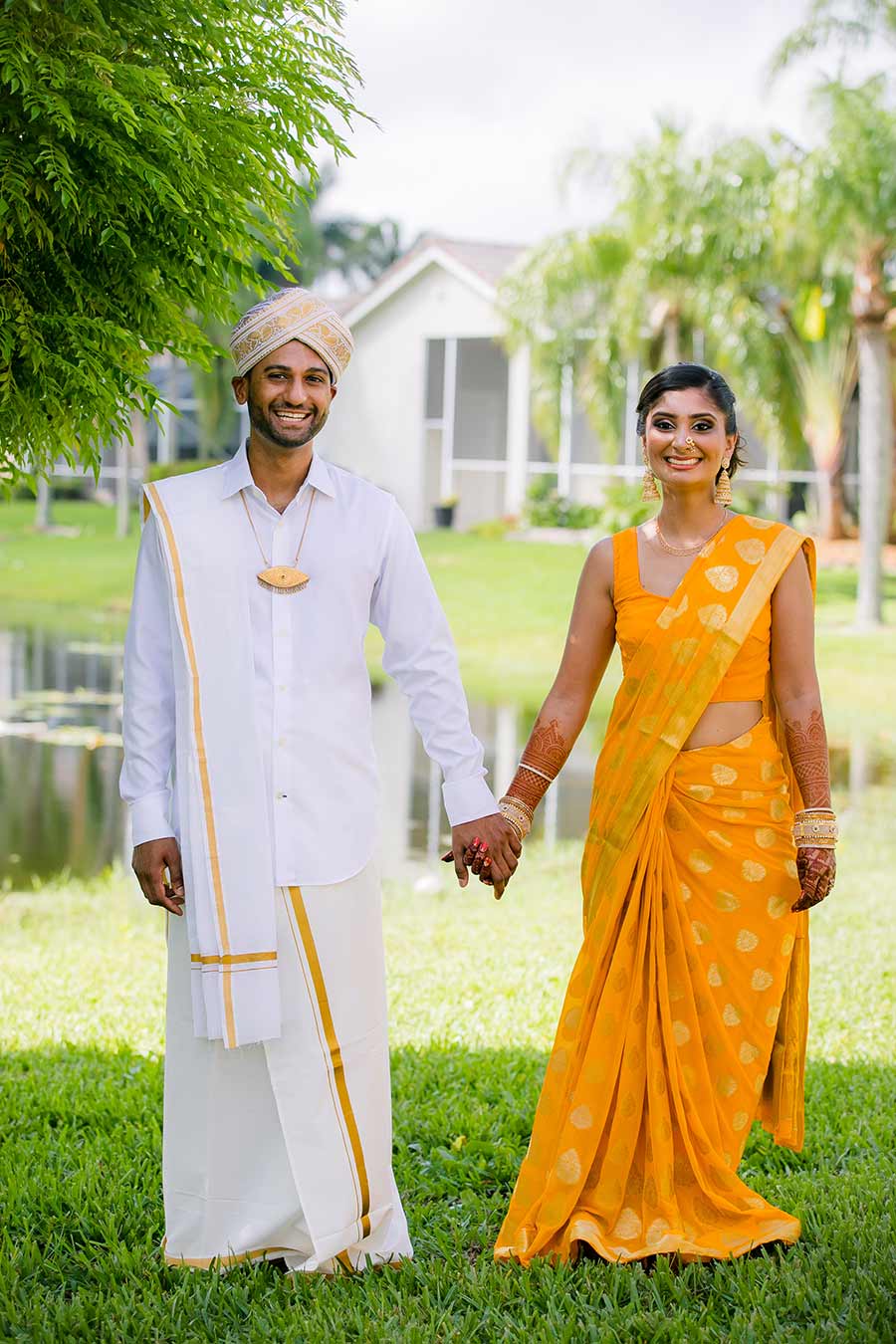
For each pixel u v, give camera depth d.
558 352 22.25
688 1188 3.28
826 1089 4.54
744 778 3.31
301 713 3.09
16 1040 5.09
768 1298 2.99
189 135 3.44
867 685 16.11
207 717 3.06
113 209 3.50
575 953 6.49
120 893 7.96
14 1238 3.43
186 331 3.98
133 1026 5.34
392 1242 3.27
